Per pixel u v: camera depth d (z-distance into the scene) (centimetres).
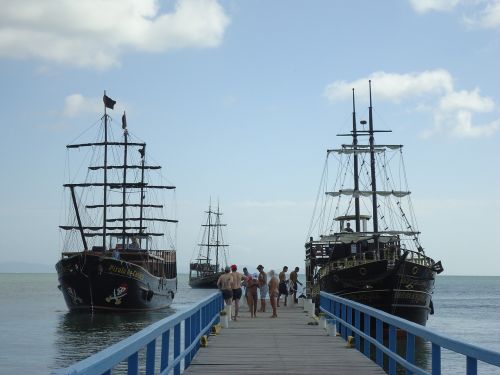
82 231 7288
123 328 5588
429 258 4419
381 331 1609
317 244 5291
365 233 5144
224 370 1570
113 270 6538
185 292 16338
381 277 4194
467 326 6612
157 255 8169
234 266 3020
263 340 2220
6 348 4322
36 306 9356
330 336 2355
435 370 904
